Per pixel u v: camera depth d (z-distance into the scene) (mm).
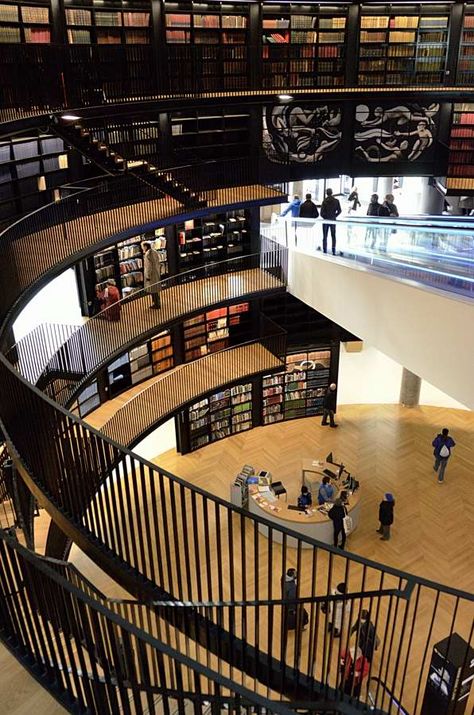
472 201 16875
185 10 13109
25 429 6242
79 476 5609
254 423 16016
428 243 8594
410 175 15875
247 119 14805
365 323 10383
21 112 10477
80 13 11844
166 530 4867
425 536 12094
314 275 12359
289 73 14578
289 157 15375
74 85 11328
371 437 15328
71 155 12570
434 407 16484
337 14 14328
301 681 4852
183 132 14383
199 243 15188
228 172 14719
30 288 9305
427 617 9898
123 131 13516
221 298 13969
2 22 10672
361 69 14789
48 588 3068
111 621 2684
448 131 15445
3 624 3596
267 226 16156
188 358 15938
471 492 13297
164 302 13867
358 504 12219
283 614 4512
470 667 6461
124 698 2762
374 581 10773
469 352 7703
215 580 10219
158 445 15547
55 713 3172
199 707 2547
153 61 12859
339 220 11172
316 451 14922
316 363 15914
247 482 12617
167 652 2416
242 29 13844
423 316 8578
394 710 7918
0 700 3256
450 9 14234
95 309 13961
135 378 14867
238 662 5129
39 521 10812
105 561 5555
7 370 6242
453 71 14680
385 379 17703
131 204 13344
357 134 15477
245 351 15500
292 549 11516
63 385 10953
